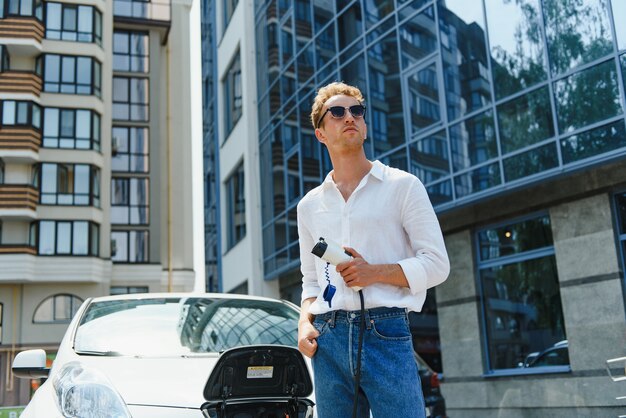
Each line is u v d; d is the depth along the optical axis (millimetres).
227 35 22844
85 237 34250
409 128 11672
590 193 9008
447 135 10797
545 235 9742
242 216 20641
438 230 2320
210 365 3555
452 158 10672
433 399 7852
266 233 18422
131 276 36906
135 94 39406
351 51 13719
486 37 10211
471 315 10703
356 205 2340
